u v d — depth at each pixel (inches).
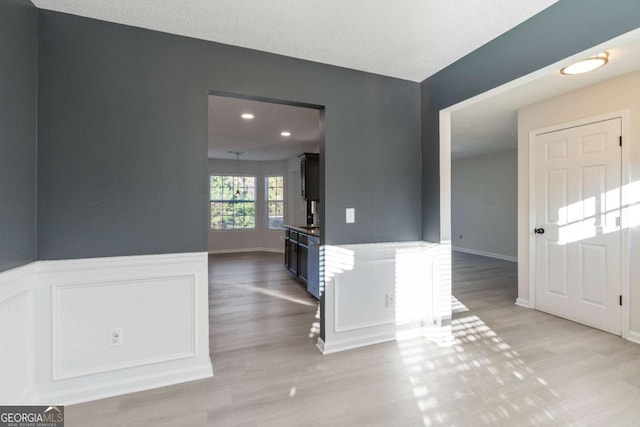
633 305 105.5
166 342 82.0
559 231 129.1
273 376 84.8
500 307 141.7
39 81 71.6
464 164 305.9
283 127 181.2
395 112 109.6
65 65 73.4
